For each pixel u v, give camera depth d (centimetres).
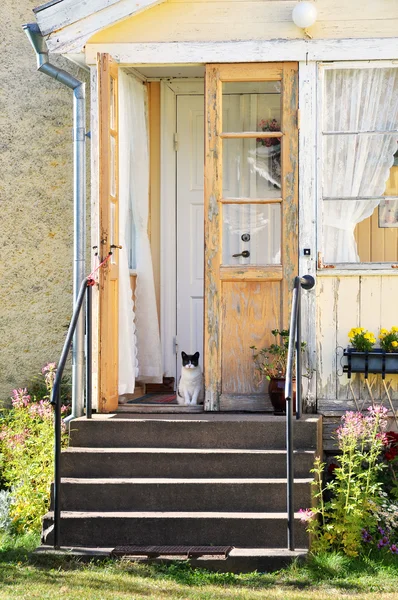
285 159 646
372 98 651
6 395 775
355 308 646
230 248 656
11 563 519
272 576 501
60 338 777
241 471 573
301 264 646
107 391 635
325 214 653
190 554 520
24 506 589
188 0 648
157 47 650
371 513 584
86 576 495
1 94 781
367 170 652
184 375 691
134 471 580
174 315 780
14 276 780
